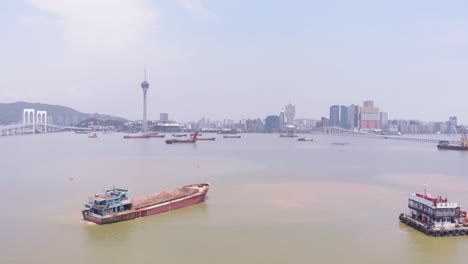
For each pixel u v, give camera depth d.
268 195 114.88
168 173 161.88
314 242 71.75
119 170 170.12
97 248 68.38
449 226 77.19
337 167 191.75
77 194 113.69
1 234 75.75
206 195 114.44
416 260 63.97
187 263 61.56
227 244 70.38
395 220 87.25
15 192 116.62
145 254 65.50
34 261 62.22
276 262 62.06
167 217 89.38
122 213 85.88
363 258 64.38
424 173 170.00
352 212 94.31
